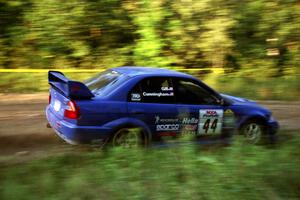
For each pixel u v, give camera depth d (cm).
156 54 1903
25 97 1512
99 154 784
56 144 934
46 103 1427
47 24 1831
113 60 1953
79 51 1888
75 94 831
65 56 1916
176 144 823
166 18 1878
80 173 671
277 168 664
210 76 1912
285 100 1694
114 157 739
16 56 1884
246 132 1001
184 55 1950
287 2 1956
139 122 873
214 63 1981
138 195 584
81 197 579
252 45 2025
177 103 919
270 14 1959
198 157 725
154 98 898
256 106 1023
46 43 1861
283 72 2047
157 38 1892
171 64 1952
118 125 854
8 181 629
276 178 639
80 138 830
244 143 805
